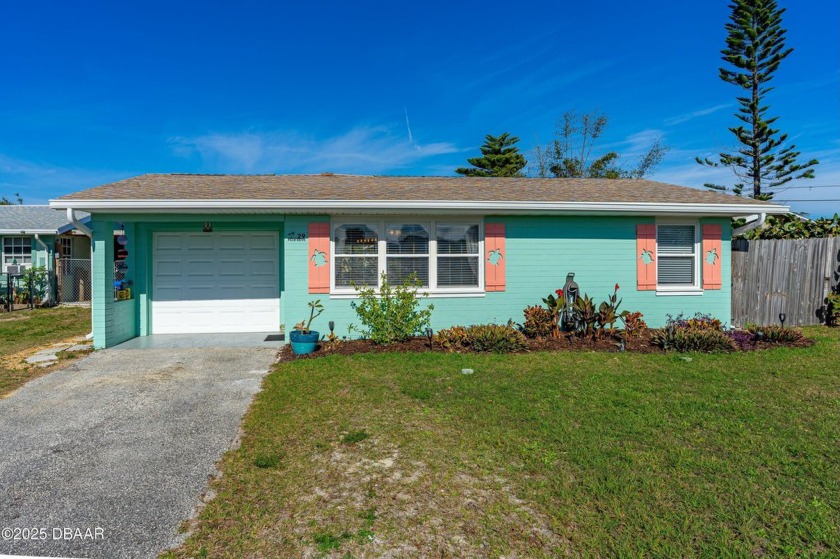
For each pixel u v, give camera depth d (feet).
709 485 10.25
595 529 8.75
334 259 28.07
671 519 9.00
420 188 31.37
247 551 8.30
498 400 16.20
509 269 29.43
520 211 27.96
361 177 36.96
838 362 21.53
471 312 29.12
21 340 30.12
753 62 70.03
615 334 27.68
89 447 13.04
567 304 28.09
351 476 10.94
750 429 13.42
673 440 12.67
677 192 32.24
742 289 32.19
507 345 24.29
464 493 10.12
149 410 16.15
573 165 105.70
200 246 31.63
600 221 29.94
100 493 10.46
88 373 21.17
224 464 11.88
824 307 32.83
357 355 23.63
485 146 107.86
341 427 13.97
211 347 26.81
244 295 31.99
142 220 28.22
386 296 26.76
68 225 52.54
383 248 28.40
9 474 11.43
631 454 11.78
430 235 28.73
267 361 23.39
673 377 19.19
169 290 31.40
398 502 9.80
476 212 28.07
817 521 8.84
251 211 26.58
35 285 52.01
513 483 10.52
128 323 29.53
